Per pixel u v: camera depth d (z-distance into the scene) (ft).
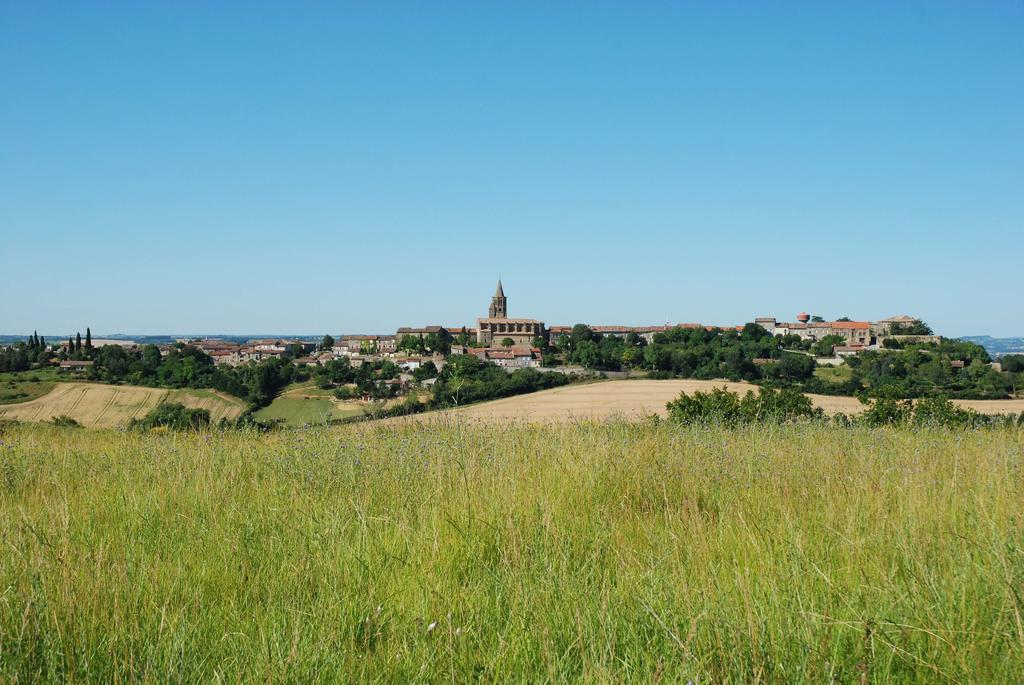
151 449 30.78
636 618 11.69
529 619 11.70
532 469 22.34
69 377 347.97
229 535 16.87
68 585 12.25
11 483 24.64
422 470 23.72
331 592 13.07
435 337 620.90
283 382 346.54
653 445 28.25
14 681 10.02
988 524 15.80
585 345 509.76
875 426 47.75
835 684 9.95
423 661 10.69
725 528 16.87
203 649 11.16
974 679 9.85
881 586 12.81
